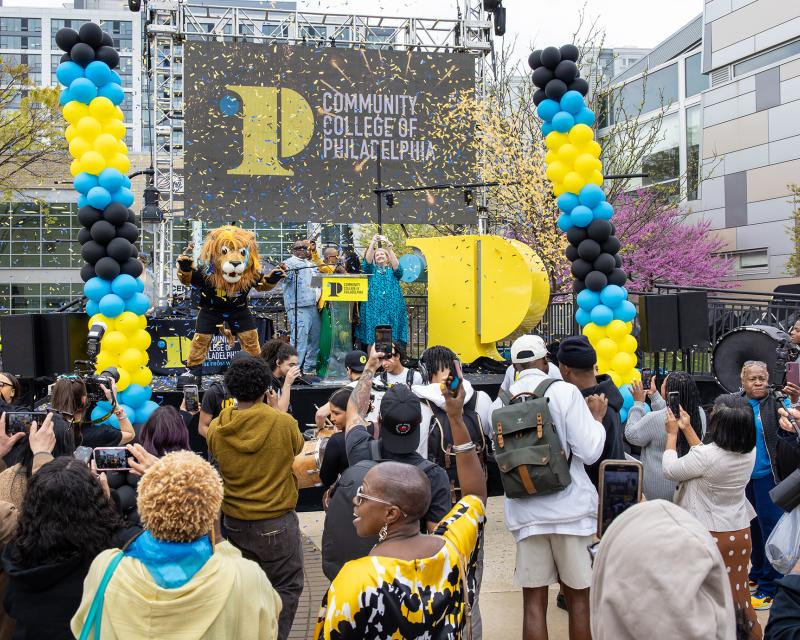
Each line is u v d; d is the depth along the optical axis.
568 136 8.56
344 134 14.62
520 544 4.54
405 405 3.73
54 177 34.75
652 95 32.59
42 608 3.03
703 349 8.45
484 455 5.01
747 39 27.56
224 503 4.45
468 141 15.05
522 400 4.54
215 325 9.60
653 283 12.95
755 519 5.96
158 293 16.66
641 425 5.47
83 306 12.03
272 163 14.39
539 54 8.63
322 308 10.80
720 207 28.86
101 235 7.70
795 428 4.86
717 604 1.82
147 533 2.74
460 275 11.33
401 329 10.98
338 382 10.34
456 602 2.69
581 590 4.43
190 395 6.32
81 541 3.02
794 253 24.41
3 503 3.34
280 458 4.46
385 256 10.87
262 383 4.47
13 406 6.50
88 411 5.93
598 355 8.30
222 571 2.70
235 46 14.26
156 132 15.90
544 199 17.48
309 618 5.70
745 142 27.77
